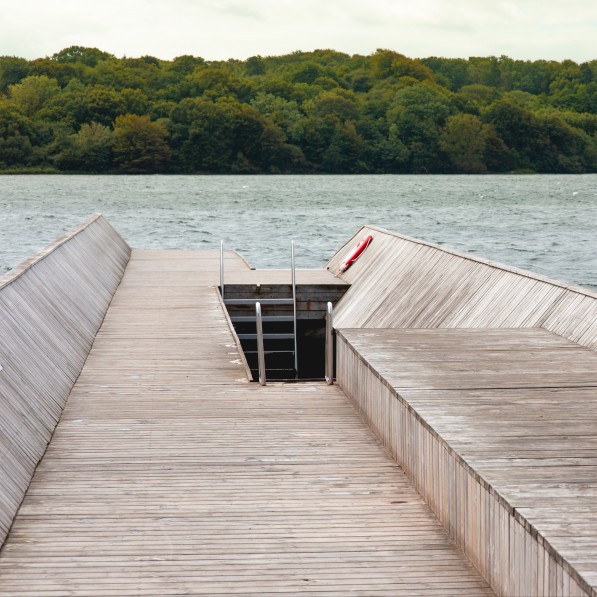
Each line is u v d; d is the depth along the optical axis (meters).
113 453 6.96
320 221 49.03
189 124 126.81
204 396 8.58
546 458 5.23
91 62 184.38
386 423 7.05
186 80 153.38
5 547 5.36
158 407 8.20
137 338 11.08
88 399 8.45
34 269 10.70
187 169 125.25
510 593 4.61
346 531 5.60
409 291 12.60
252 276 16.22
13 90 138.75
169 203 67.12
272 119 130.50
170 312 12.78
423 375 7.16
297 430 7.57
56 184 100.56
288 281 15.41
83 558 5.23
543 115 140.12
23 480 6.27
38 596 4.78
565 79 174.88
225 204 65.94
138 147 123.31
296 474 6.56
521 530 4.45
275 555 5.27
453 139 130.38
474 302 10.58
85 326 11.01
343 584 4.91
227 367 9.69
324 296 15.07
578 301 8.82
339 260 17.27
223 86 148.75
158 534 5.55
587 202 70.31
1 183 102.69
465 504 5.23
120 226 45.00
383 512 5.90
